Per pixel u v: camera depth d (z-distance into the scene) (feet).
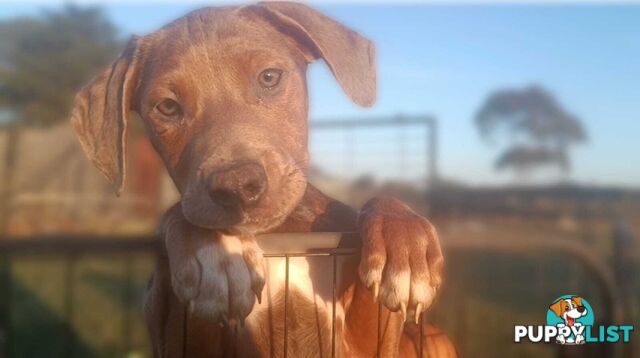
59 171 5.56
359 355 0.97
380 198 0.89
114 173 1.02
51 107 8.38
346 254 0.84
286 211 0.86
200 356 0.91
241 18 1.02
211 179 0.80
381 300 0.78
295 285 0.94
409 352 1.08
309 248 0.83
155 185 5.53
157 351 0.96
